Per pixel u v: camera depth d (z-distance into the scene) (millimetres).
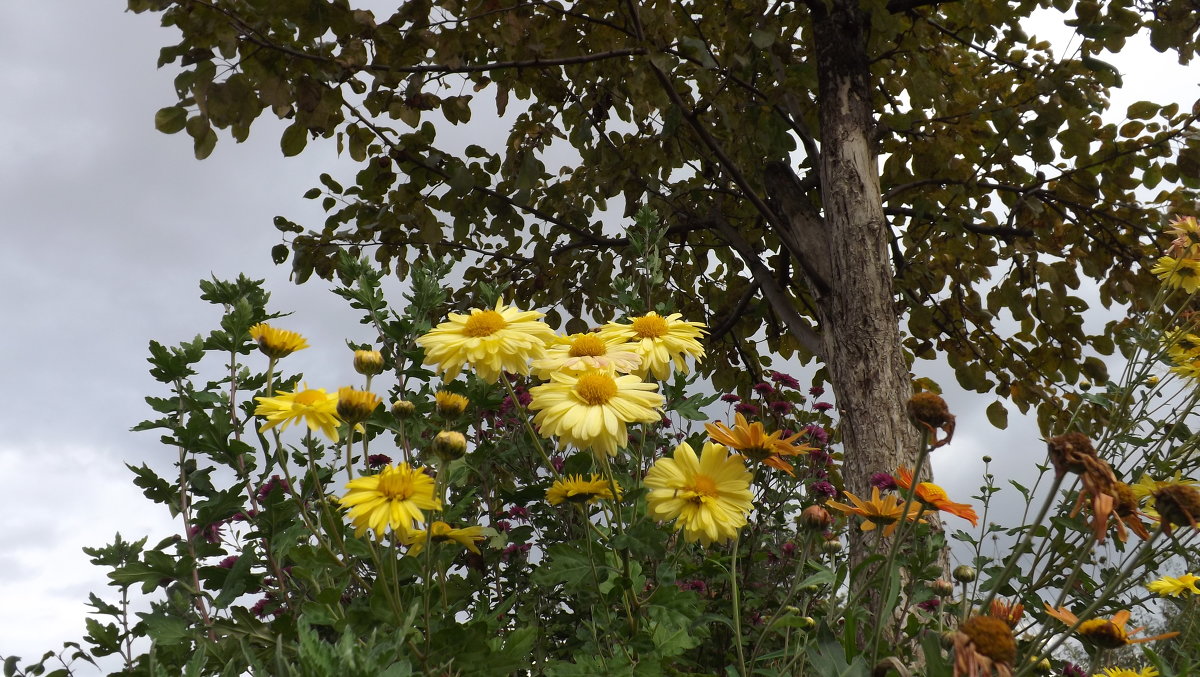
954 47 6004
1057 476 1116
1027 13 5355
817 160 5543
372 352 1795
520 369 1711
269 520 1811
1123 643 1228
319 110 3547
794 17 5508
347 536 1786
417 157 4730
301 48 3439
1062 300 5750
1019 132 4859
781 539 3133
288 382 2014
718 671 2410
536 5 4387
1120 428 2648
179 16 2887
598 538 1908
